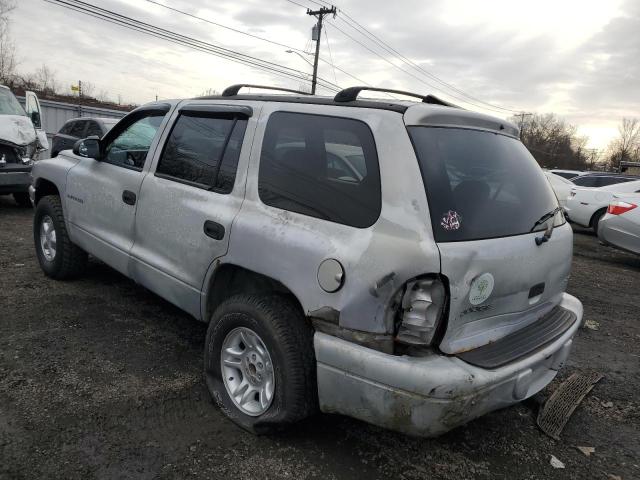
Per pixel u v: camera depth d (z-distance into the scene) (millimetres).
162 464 2590
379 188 2430
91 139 4371
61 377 3326
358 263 2344
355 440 2934
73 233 4680
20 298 4613
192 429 2900
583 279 7574
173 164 3611
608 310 5980
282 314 2678
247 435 2885
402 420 2273
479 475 2746
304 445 2846
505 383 2438
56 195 5062
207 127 3441
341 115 2713
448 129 2695
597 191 11953
